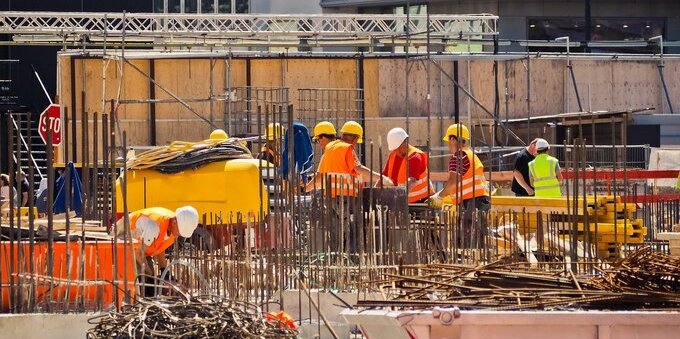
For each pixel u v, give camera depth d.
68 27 105.25
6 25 104.38
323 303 45.56
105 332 33.12
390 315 26.52
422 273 38.31
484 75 107.94
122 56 98.00
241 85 103.94
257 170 59.12
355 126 58.56
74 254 42.19
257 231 50.66
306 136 67.38
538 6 154.00
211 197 59.03
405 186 53.50
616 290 30.22
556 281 31.50
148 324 32.97
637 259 32.91
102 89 101.50
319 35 107.50
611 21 156.50
